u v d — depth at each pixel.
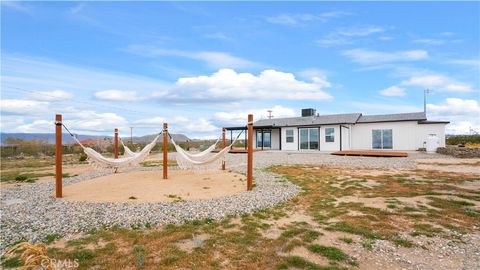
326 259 4.42
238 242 5.09
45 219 6.53
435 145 21.64
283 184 10.60
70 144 31.23
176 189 10.14
